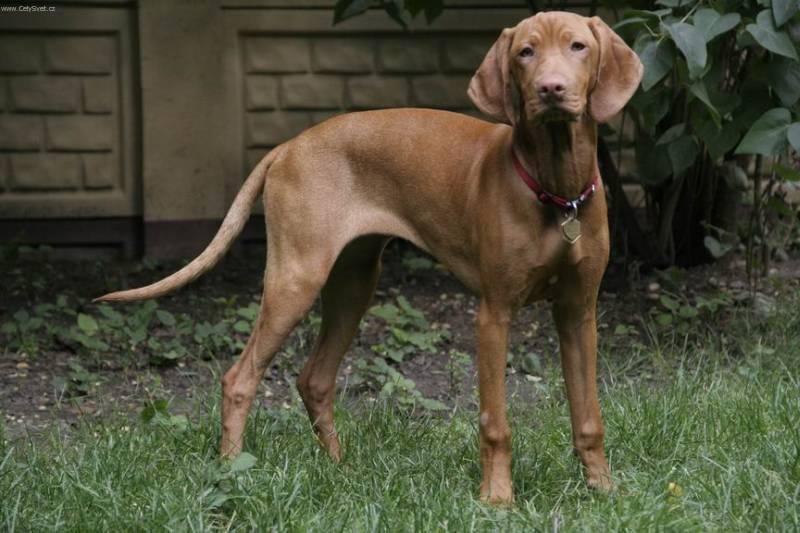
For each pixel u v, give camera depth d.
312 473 5.64
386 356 8.22
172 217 10.72
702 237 9.88
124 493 5.40
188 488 5.46
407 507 5.29
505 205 5.45
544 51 5.16
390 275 10.27
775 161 8.66
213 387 7.36
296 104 10.84
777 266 9.95
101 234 10.88
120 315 8.49
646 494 5.34
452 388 7.70
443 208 5.82
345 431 6.48
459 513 5.12
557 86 4.97
